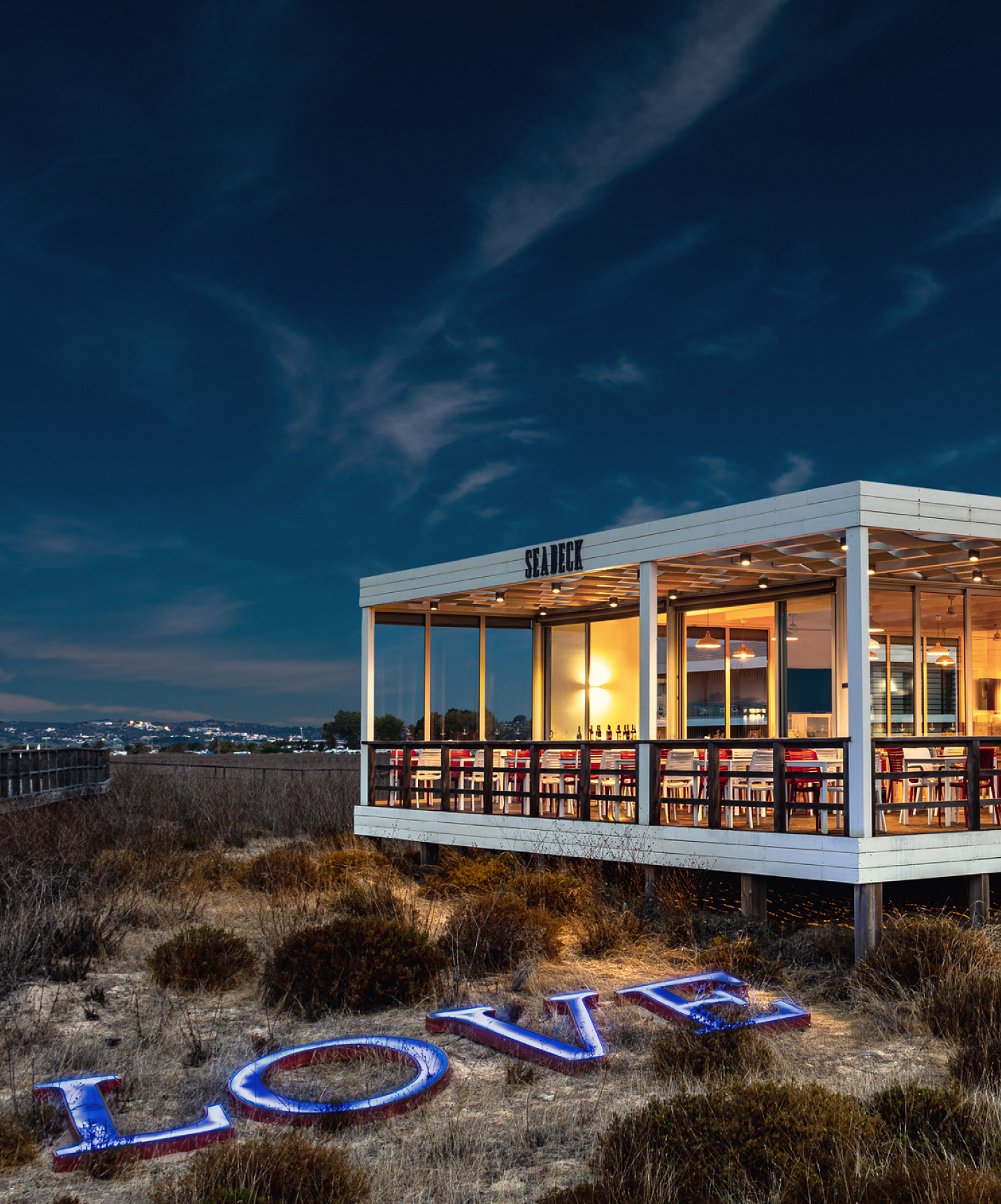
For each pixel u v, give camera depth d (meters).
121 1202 5.23
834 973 9.21
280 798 22.06
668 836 11.04
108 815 18.67
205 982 8.92
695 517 11.07
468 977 9.32
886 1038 7.70
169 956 9.18
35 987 8.92
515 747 13.12
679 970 9.56
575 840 12.03
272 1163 5.16
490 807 13.41
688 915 10.44
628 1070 7.07
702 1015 7.75
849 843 9.30
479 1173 5.41
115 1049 7.42
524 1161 5.60
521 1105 6.43
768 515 10.29
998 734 13.89
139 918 11.27
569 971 9.47
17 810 16.03
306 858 14.39
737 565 12.42
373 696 15.82
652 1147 5.23
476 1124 6.09
